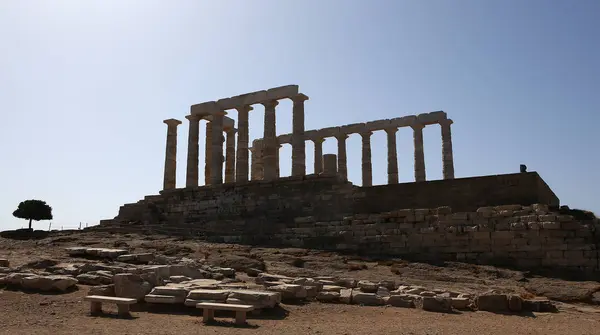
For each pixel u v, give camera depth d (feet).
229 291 54.03
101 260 84.74
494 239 94.63
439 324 49.47
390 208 118.21
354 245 109.91
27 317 47.75
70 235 129.29
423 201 114.21
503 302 58.95
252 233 127.95
